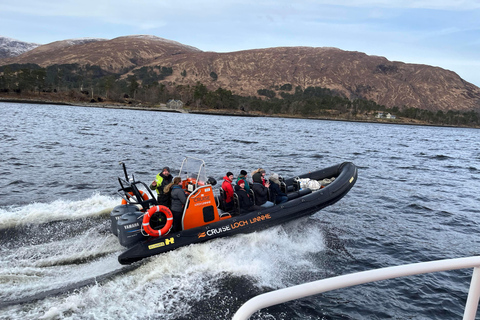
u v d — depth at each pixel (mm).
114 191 12602
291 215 8391
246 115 188125
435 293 6793
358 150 32594
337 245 8695
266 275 6668
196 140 33281
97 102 171250
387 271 1779
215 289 6027
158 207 6859
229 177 8352
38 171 15133
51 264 6391
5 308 5055
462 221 11258
